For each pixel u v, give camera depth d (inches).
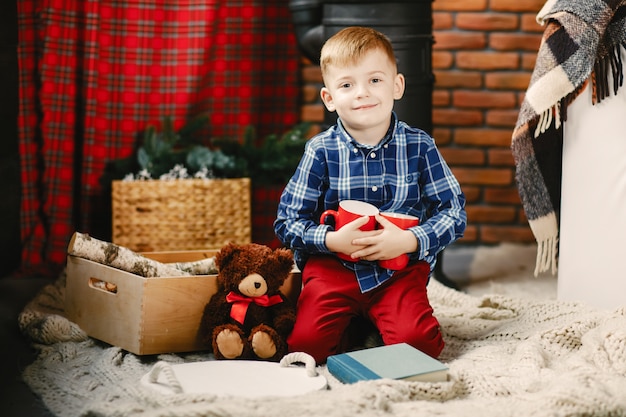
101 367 69.4
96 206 110.6
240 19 120.5
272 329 69.7
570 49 76.3
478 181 128.0
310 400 56.2
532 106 78.4
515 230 128.6
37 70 106.3
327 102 74.7
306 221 73.0
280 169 106.8
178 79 115.3
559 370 64.6
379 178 73.6
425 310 70.8
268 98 123.6
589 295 81.5
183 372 65.1
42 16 104.4
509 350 72.7
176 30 114.7
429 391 60.1
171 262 84.9
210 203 103.5
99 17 107.6
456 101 126.7
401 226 70.2
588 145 79.7
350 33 71.6
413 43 99.5
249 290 69.7
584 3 76.3
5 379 69.1
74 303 78.5
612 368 64.4
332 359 64.9
